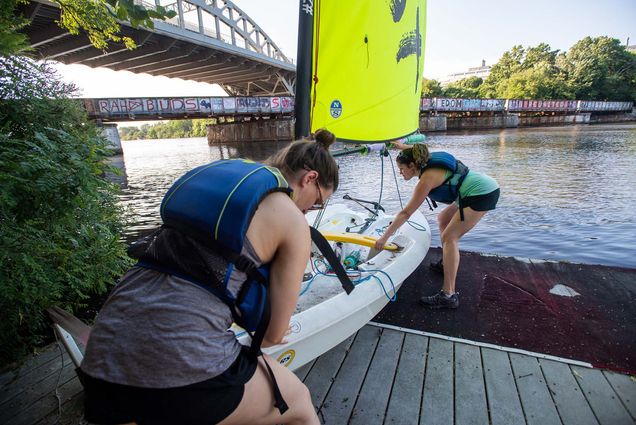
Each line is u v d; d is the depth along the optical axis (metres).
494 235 6.38
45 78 2.86
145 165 20.11
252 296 0.84
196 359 0.75
